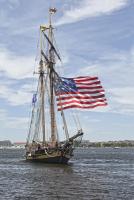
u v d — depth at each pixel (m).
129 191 67.75
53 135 133.62
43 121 143.00
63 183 78.31
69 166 124.00
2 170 109.06
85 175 95.50
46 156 127.88
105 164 144.62
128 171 109.94
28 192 66.06
